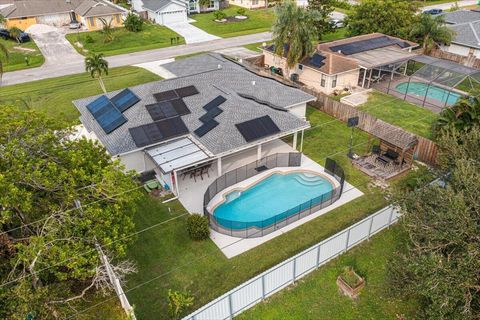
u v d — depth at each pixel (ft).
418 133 118.62
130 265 73.82
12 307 53.16
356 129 123.95
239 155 110.73
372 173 100.63
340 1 311.47
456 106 94.32
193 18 277.03
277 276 65.87
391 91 152.35
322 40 219.41
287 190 98.27
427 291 49.32
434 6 292.40
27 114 67.97
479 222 50.85
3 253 60.13
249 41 222.89
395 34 185.88
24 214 60.13
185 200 92.84
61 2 261.44
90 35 233.14
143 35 232.73
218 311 60.13
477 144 66.18
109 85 156.46
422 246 54.54
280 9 144.25
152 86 113.91
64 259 54.29
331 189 98.02
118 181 63.72
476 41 178.60
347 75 152.35
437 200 56.80
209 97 111.86
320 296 67.21
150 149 96.68
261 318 63.36
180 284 70.44
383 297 63.62
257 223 83.15
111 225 63.62
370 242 78.48
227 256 76.59
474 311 49.11
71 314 59.77
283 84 129.70
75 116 131.44
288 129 103.55
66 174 59.57
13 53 200.54
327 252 72.23
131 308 55.93
